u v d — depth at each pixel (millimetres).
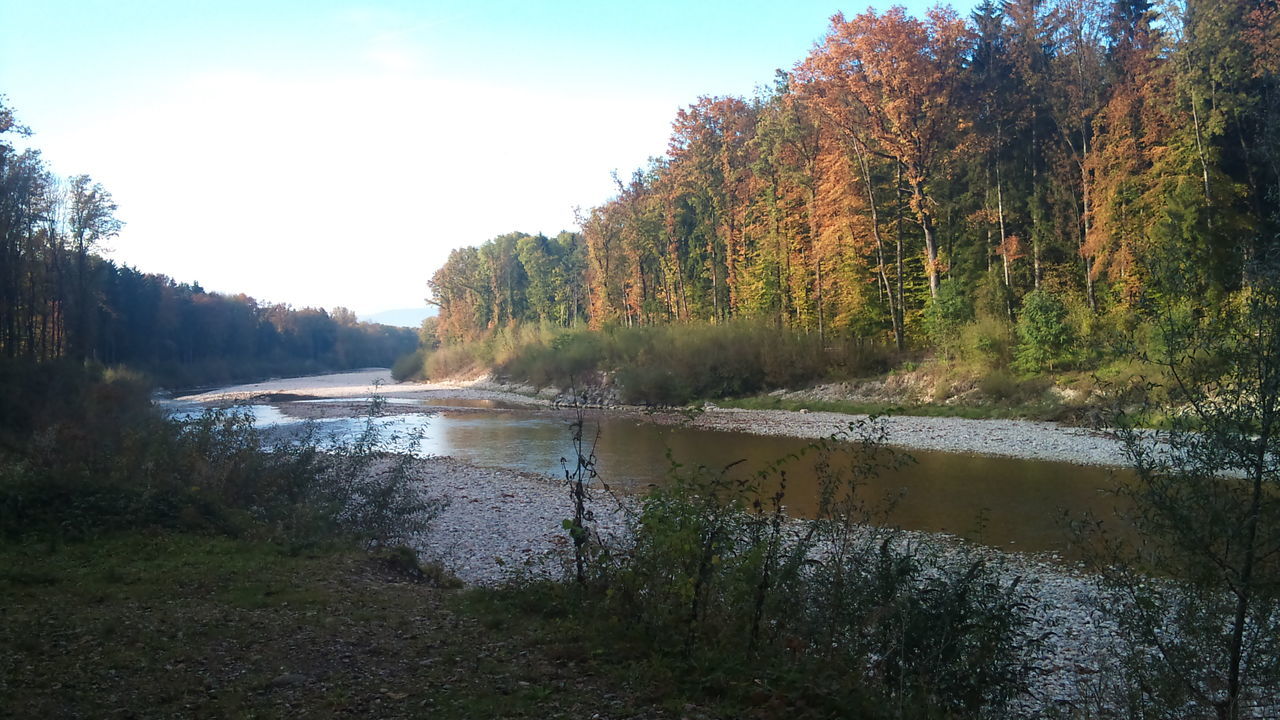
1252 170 32812
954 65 41750
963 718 6559
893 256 49688
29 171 38562
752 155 55625
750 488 8562
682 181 59250
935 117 40875
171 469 14195
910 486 21672
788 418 39250
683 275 66812
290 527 13383
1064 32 41438
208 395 72250
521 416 46219
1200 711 6461
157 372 83812
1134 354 7367
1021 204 44312
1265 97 30844
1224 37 32406
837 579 7828
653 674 6559
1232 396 6281
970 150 41719
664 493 8391
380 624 8242
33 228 41031
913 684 6730
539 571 13711
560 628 7977
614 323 68500
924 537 16000
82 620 7781
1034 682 9016
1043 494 20344
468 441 34906
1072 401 31984
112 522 12125
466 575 13664
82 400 27375
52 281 44344
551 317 97688
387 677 6582
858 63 42125
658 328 57094
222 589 9383
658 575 7926
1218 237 30156
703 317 63875
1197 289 7016
